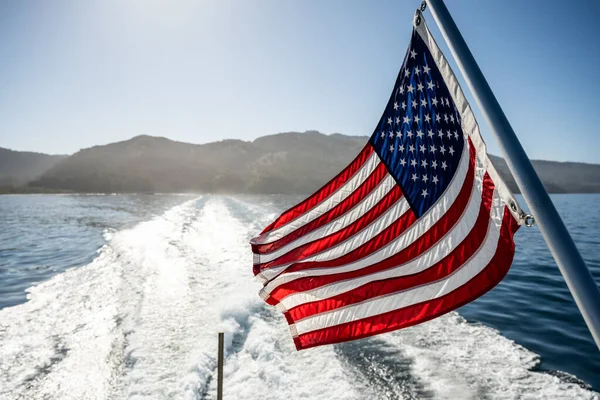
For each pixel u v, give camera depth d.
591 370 6.51
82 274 13.69
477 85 1.97
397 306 3.07
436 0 2.18
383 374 6.37
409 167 3.41
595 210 54.69
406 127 3.43
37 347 7.61
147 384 6.12
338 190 4.07
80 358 7.11
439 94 3.14
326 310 3.43
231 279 12.20
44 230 28.89
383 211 3.62
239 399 5.76
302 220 4.32
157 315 9.16
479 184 2.87
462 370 6.49
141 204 74.94
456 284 2.85
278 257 4.23
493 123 1.90
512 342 7.66
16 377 6.50
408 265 3.19
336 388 5.94
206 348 7.30
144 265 14.53
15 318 9.24
